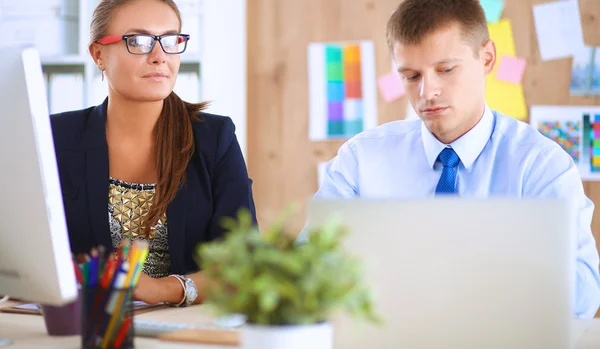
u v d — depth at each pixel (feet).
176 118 5.69
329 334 2.66
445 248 3.00
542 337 2.91
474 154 5.89
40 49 10.68
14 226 3.36
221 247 2.54
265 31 10.43
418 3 5.35
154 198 5.44
